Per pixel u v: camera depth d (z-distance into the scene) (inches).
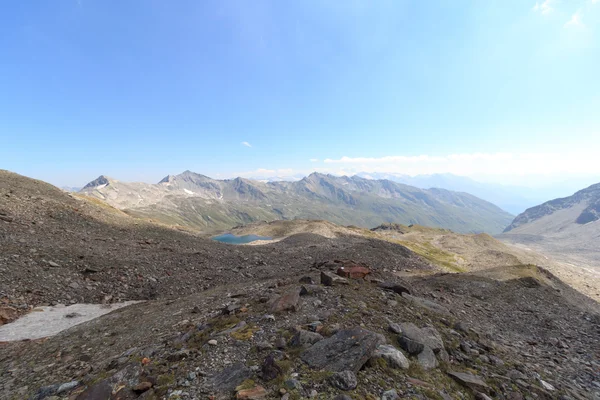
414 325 456.8
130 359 371.9
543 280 1578.5
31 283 839.7
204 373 299.7
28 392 336.8
